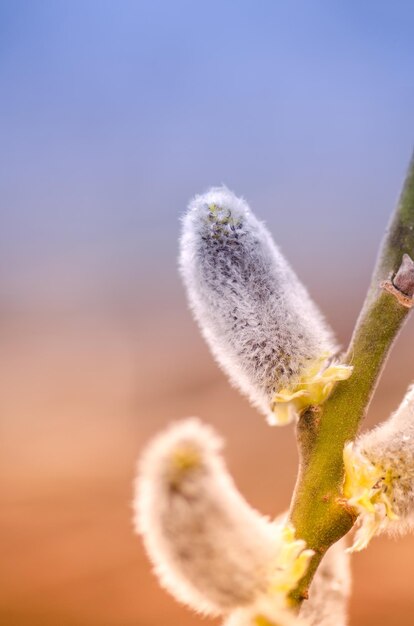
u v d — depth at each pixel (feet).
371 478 0.72
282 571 0.70
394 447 0.72
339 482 0.72
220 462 0.70
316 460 0.73
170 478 0.70
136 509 0.70
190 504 0.69
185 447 0.70
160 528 0.70
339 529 0.72
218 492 0.70
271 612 0.70
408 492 0.72
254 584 0.70
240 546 0.70
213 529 0.69
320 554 0.71
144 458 0.70
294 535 0.72
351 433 0.73
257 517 0.71
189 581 0.70
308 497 0.72
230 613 0.70
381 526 0.72
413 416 0.72
